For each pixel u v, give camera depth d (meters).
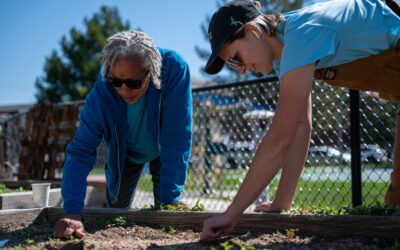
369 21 1.57
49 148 5.95
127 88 1.96
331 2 1.60
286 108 1.45
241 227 1.90
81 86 18.84
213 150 4.43
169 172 2.29
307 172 3.28
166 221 2.10
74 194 2.00
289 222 1.79
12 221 2.15
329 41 1.46
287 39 1.51
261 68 1.66
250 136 3.73
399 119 2.03
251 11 1.63
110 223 2.17
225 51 1.69
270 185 3.51
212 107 4.29
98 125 2.20
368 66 1.65
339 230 1.66
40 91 19.25
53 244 1.69
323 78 1.71
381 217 1.57
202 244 1.70
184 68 2.31
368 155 2.70
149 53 1.97
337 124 2.86
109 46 1.94
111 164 2.39
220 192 4.45
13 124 7.25
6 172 6.65
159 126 2.31
